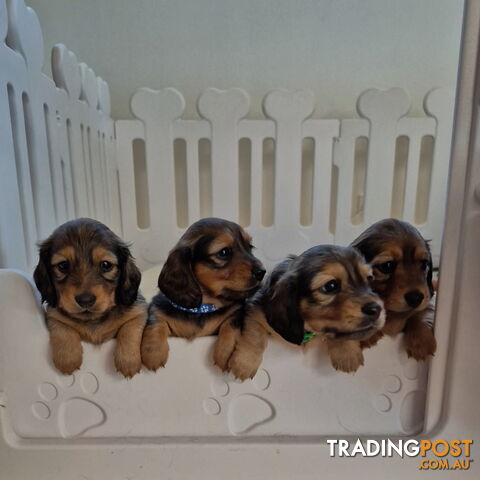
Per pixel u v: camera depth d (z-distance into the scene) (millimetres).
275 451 711
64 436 717
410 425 720
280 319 616
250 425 720
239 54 1815
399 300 629
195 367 691
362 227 1641
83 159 1290
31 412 706
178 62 1819
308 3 1771
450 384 673
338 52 1813
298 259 646
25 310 671
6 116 698
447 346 667
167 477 724
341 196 1627
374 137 1570
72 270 610
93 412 709
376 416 713
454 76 1835
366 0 1767
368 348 684
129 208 1652
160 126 1570
